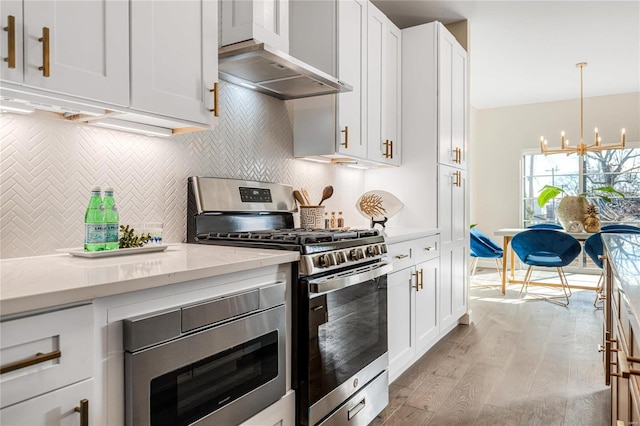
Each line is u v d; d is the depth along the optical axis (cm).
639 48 451
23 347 84
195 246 180
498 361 292
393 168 339
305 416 161
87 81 126
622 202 629
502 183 704
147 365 105
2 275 106
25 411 84
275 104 253
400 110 330
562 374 269
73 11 123
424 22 394
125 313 103
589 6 360
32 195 145
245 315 136
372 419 208
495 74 538
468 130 392
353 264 188
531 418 215
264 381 145
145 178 181
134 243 158
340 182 320
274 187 239
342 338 182
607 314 222
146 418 105
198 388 120
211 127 171
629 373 68
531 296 497
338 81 228
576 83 576
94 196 144
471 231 534
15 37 110
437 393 244
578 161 657
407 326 265
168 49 151
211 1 169
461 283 372
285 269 158
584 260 658
